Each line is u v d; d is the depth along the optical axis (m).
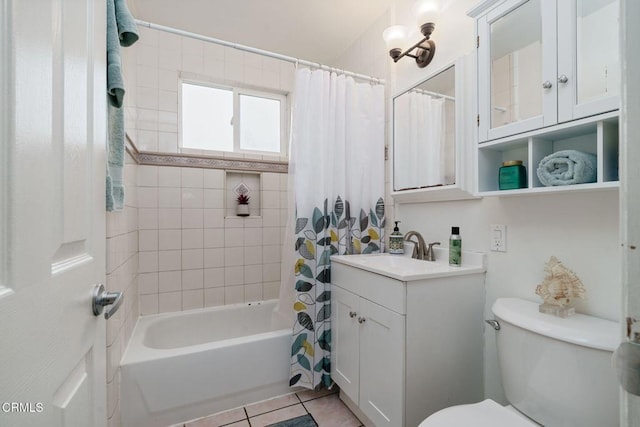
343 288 1.59
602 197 0.98
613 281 0.95
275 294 2.61
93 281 0.67
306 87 1.74
